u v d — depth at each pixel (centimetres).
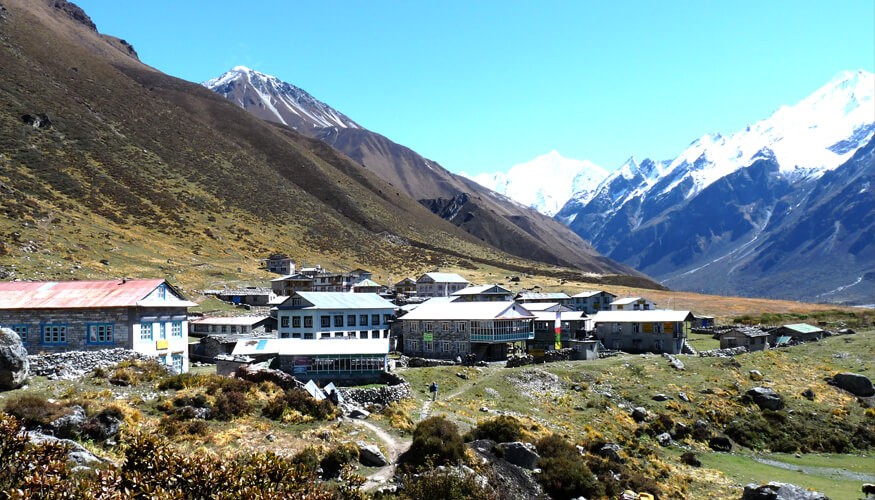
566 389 7944
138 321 6134
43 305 6088
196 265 15925
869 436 7325
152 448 2350
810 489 5369
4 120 19850
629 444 6419
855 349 10256
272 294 14275
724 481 5688
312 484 2409
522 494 4259
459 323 10025
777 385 8581
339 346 7450
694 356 9881
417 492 3591
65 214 15775
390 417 5475
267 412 4809
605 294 16088
